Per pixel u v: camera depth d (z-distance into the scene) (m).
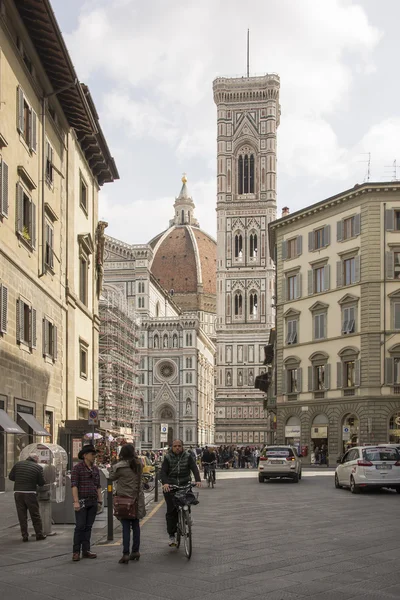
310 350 69.75
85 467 15.10
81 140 46.59
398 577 12.73
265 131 153.62
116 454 51.41
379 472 33.06
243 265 151.25
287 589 11.79
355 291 64.75
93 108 43.88
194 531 19.28
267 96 154.12
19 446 32.38
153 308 179.12
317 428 68.25
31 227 34.56
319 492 34.62
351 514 23.44
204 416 190.62
